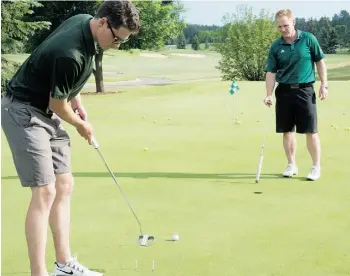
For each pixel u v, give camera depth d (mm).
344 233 3883
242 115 11188
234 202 4719
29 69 2924
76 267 3164
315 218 4246
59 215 3143
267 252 3529
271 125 9641
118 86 25547
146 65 46125
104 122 10641
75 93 3129
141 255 3486
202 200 4785
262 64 26453
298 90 5457
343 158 6562
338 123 9711
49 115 3047
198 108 12656
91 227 4051
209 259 3414
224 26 27234
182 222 4164
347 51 68062
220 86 17125
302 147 7312
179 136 8578
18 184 5414
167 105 13617
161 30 24922
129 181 5508
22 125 2926
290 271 3219
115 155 7016
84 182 5473
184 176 5734
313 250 3559
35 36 23594
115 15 2814
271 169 6070
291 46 5496
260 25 26531
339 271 3217
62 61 2814
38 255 2951
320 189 5141
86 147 7605
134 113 12211
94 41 2891
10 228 4055
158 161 6602
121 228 4027
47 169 2943
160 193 5031
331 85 15453
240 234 3881
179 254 3500
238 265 3312
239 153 7078
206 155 6965
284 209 4500
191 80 30953
